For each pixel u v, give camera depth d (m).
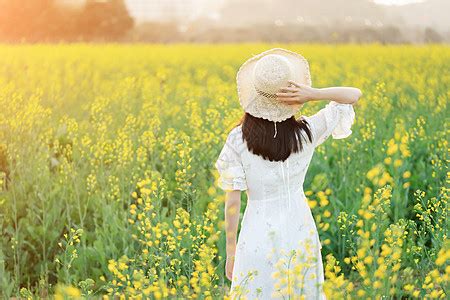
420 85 11.35
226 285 4.65
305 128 3.42
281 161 3.40
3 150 6.82
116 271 3.46
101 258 4.97
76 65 18.27
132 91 10.83
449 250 3.27
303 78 3.41
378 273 3.13
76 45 27.12
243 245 3.45
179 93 11.14
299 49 23.39
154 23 35.84
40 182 5.96
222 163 3.43
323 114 3.47
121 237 5.27
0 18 35.53
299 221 3.44
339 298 3.14
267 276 3.39
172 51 24.58
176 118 8.75
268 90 3.29
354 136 6.65
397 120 8.14
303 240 3.42
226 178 3.42
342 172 6.11
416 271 4.50
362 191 5.72
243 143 3.40
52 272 5.16
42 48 24.55
